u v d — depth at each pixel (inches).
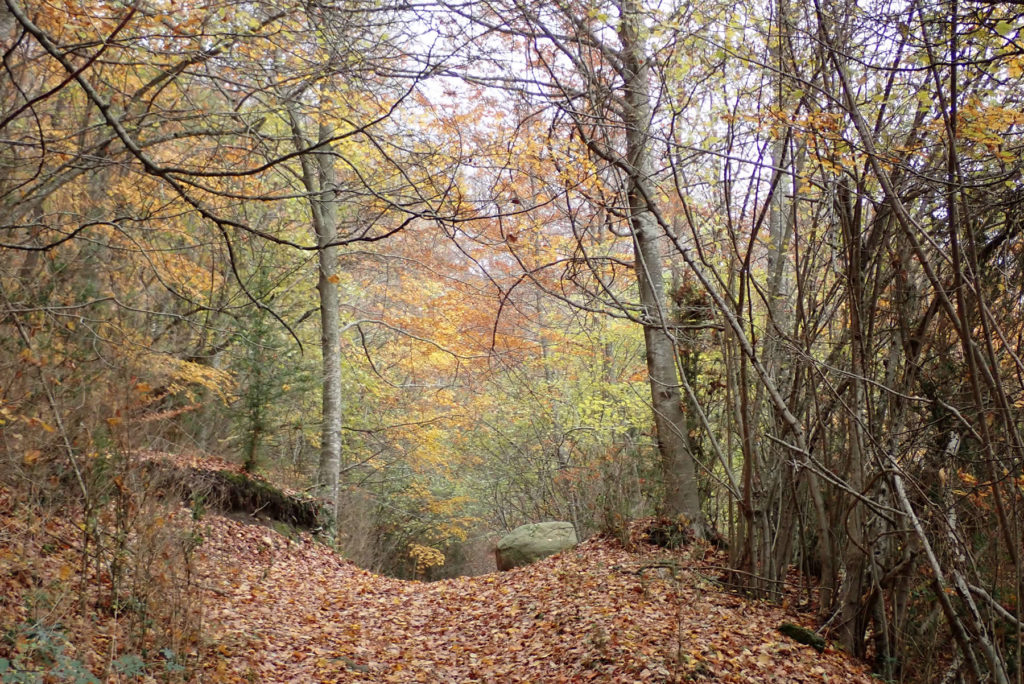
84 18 293.7
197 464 468.1
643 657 270.1
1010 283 301.6
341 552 615.8
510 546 543.5
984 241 307.7
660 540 463.2
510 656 318.7
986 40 242.7
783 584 373.4
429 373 800.3
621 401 663.1
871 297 320.5
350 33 298.7
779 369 397.7
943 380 307.3
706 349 440.5
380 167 443.8
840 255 330.0
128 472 251.3
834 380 343.3
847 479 327.0
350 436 796.6
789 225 409.4
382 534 819.4
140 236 445.7
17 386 271.4
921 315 324.8
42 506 265.6
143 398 304.5
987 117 251.1
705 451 475.2
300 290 664.4
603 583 390.6
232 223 223.5
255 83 345.4
